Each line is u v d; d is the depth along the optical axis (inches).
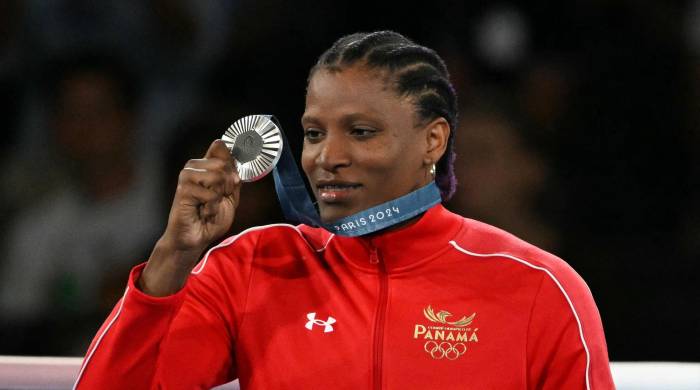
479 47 652.7
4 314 555.5
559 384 249.8
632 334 550.0
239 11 671.1
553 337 250.4
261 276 263.1
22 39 649.0
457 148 583.8
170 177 577.6
